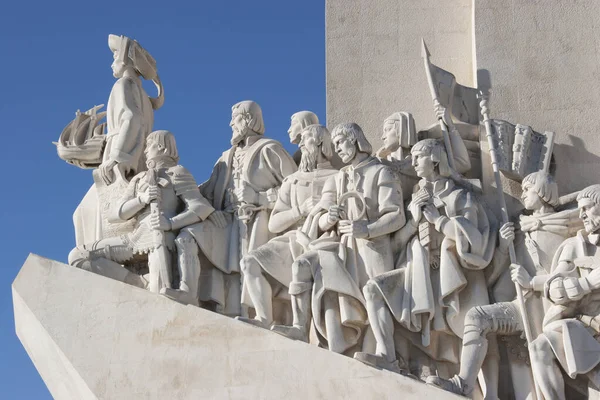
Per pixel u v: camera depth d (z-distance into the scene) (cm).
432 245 1243
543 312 1200
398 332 1226
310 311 1238
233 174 1366
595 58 1374
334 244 1255
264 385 1169
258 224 1326
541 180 1246
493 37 1395
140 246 1317
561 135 1345
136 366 1210
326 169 1325
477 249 1230
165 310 1227
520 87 1370
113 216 1337
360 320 1224
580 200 1205
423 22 1463
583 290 1163
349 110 1423
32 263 1281
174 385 1194
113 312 1239
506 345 1216
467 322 1195
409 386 1131
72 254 1326
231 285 1314
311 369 1161
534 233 1243
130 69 1475
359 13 1469
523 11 1402
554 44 1385
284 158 1366
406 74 1436
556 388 1151
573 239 1216
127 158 1387
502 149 1311
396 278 1226
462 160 1309
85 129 1467
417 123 1409
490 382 1201
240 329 1196
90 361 1220
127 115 1417
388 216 1247
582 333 1155
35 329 1276
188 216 1312
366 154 1298
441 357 1221
